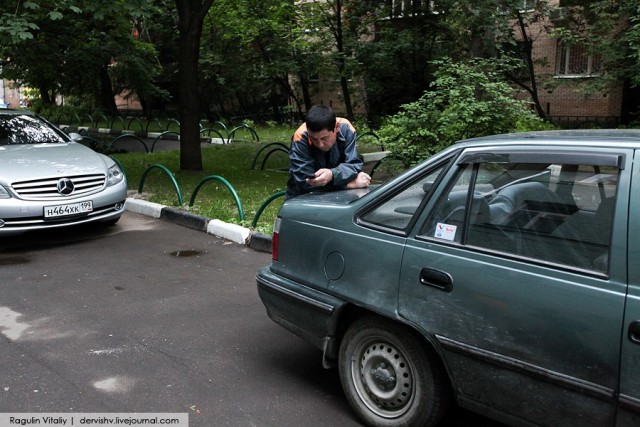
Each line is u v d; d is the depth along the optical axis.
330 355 3.34
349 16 21.44
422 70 21.08
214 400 3.49
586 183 2.49
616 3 14.99
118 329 4.52
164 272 5.95
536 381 2.47
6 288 5.41
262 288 3.70
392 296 2.95
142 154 14.74
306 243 3.43
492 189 2.77
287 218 3.58
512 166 2.75
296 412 3.36
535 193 2.64
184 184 10.30
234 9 21.30
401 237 2.98
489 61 9.90
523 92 21.05
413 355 2.92
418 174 3.05
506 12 15.40
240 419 3.28
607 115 20.19
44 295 5.25
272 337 4.42
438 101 9.02
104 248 6.81
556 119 21.33
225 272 5.97
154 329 4.53
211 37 23.48
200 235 7.41
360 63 21.30
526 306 2.49
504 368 2.56
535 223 2.59
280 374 3.83
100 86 26.91
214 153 14.84
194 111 11.72
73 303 5.06
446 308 2.75
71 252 6.64
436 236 2.87
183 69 11.56
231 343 4.30
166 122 25.89
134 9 9.16
